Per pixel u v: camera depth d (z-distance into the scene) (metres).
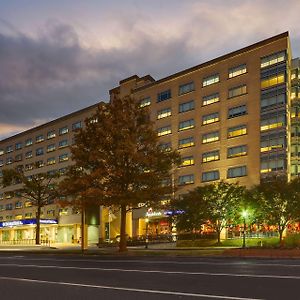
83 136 40.81
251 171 72.69
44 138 112.81
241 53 77.88
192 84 84.12
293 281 14.34
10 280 16.61
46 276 17.98
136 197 38.41
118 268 21.02
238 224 54.19
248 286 13.41
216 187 55.06
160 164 39.94
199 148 80.56
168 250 40.78
